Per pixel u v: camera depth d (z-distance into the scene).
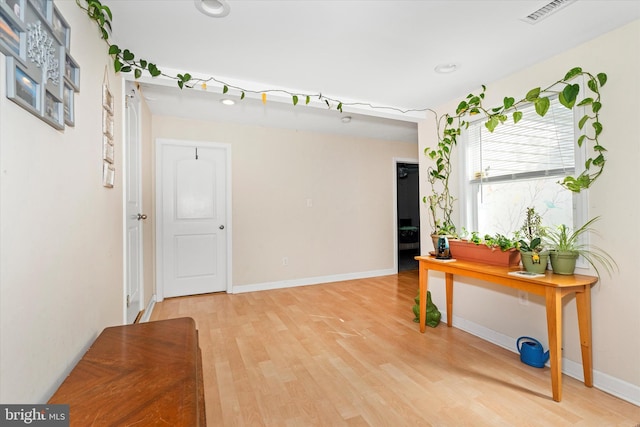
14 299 0.78
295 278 4.32
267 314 3.12
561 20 1.67
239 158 3.99
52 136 0.99
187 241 3.79
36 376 0.87
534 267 1.96
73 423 0.71
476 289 2.61
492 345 2.41
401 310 3.25
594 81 1.83
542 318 2.14
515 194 2.39
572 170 2.00
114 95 1.85
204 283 3.88
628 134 1.70
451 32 1.79
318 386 1.84
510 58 2.10
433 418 1.56
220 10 1.58
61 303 1.04
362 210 4.82
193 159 3.81
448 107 2.91
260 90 2.49
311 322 2.90
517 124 2.34
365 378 1.93
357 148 4.79
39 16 0.87
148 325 1.36
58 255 1.03
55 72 0.98
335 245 4.61
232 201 3.95
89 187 1.34
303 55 2.06
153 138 3.58
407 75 2.36
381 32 1.79
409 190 6.03
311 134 4.44
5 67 0.74
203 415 1.00
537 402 1.68
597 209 1.84
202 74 2.32
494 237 2.42
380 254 4.97
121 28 1.74
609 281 1.78
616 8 1.57
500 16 1.64
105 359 1.04
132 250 2.45
